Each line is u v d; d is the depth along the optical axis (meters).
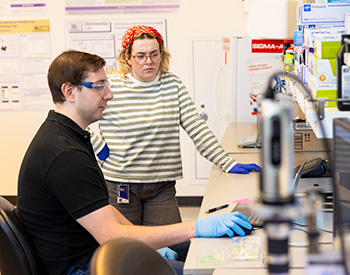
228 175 2.77
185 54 4.74
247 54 3.94
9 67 4.93
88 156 1.96
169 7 4.67
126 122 2.79
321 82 1.85
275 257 0.95
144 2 4.68
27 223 1.98
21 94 4.97
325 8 2.29
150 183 2.83
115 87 2.80
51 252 1.97
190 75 4.76
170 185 2.91
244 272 1.60
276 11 3.79
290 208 0.88
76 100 2.03
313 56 1.99
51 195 1.93
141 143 2.81
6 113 5.02
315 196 1.04
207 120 4.81
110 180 2.83
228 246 1.83
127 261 1.36
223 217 1.96
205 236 1.93
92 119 2.09
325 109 1.85
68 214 1.96
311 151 2.72
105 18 4.74
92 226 1.88
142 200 2.89
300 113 2.96
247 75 3.97
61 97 2.03
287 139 0.87
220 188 2.53
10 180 5.13
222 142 3.45
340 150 1.55
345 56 1.76
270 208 0.88
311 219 1.04
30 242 1.96
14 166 5.11
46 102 4.96
